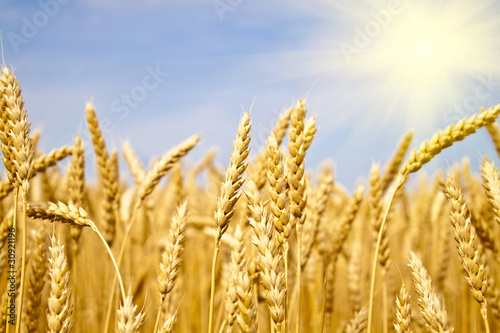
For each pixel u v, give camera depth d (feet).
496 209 1.95
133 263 3.39
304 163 1.76
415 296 3.32
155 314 3.32
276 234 1.74
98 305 3.18
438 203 3.38
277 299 1.69
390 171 2.88
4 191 2.13
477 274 1.82
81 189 2.46
